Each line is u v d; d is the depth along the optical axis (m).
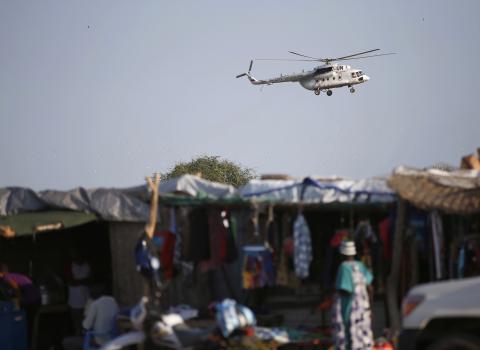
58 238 50.88
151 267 37.44
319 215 42.28
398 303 39.41
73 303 46.34
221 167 174.25
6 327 42.47
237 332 35.09
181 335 35.53
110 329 39.81
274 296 42.56
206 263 39.69
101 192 42.72
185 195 39.34
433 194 36.84
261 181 40.06
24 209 42.22
